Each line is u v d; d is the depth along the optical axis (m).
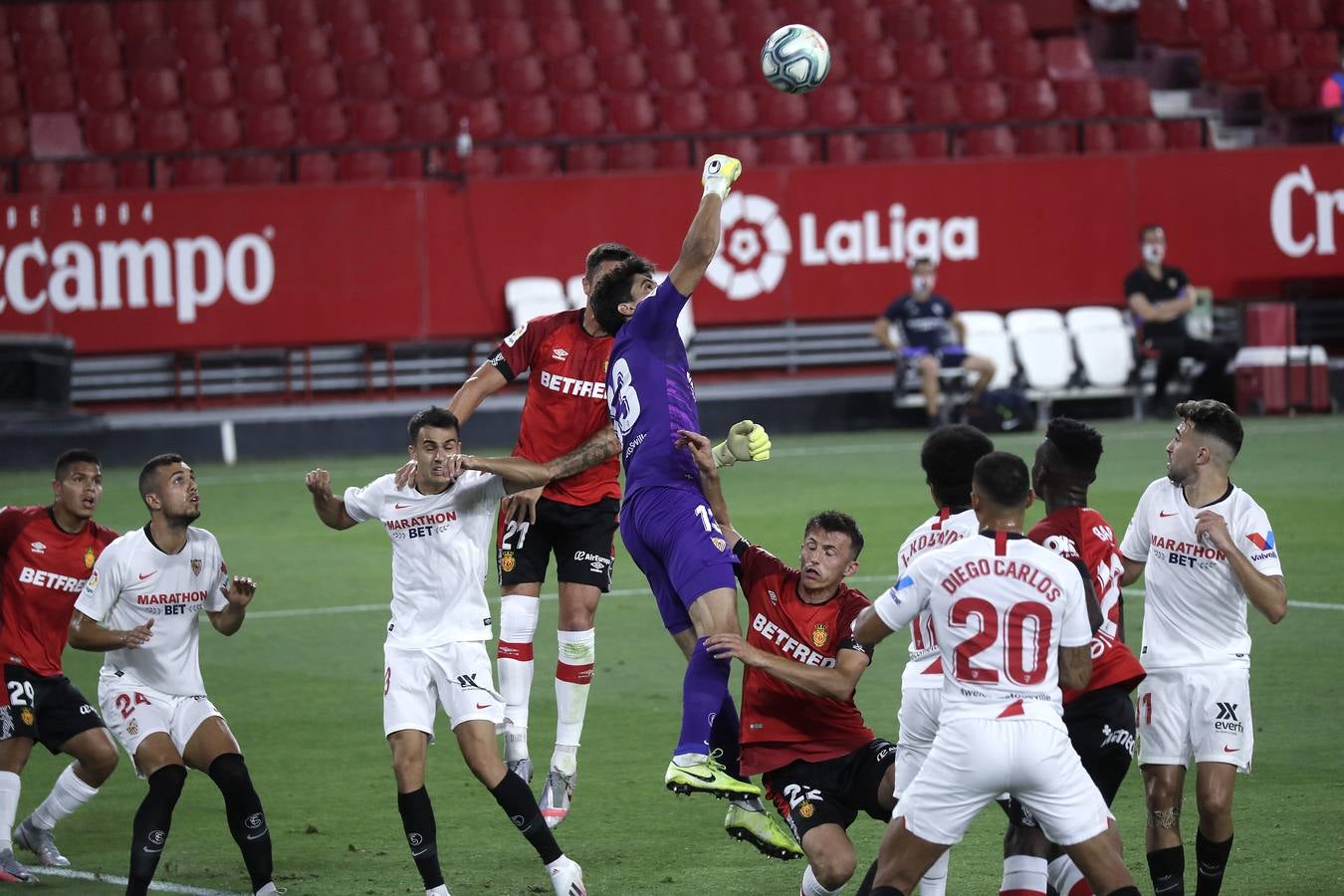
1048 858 21.89
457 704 24.95
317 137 88.75
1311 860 25.61
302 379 82.56
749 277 83.81
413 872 26.66
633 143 88.69
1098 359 80.75
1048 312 82.38
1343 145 87.31
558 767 29.44
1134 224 86.25
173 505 25.28
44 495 64.56
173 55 92.25
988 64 96.56
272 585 50.72
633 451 25.36
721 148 89.75
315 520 61.50
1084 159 85.75
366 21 95.81
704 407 80.19
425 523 25.12
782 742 23.31
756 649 22.38
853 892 25.34
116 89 90.38
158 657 25.62
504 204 81.94
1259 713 34.34
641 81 94.06
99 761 26.70
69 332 78.12
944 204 84.94
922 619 22.67
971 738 20.05
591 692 38.31
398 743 24.81
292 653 42.62
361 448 78.19
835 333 86.12
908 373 79.25
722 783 22.83
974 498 20.86
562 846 27.92
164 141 87.69
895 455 72.81
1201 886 23.67
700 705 23.34
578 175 82.44
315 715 36.84
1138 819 28.31
